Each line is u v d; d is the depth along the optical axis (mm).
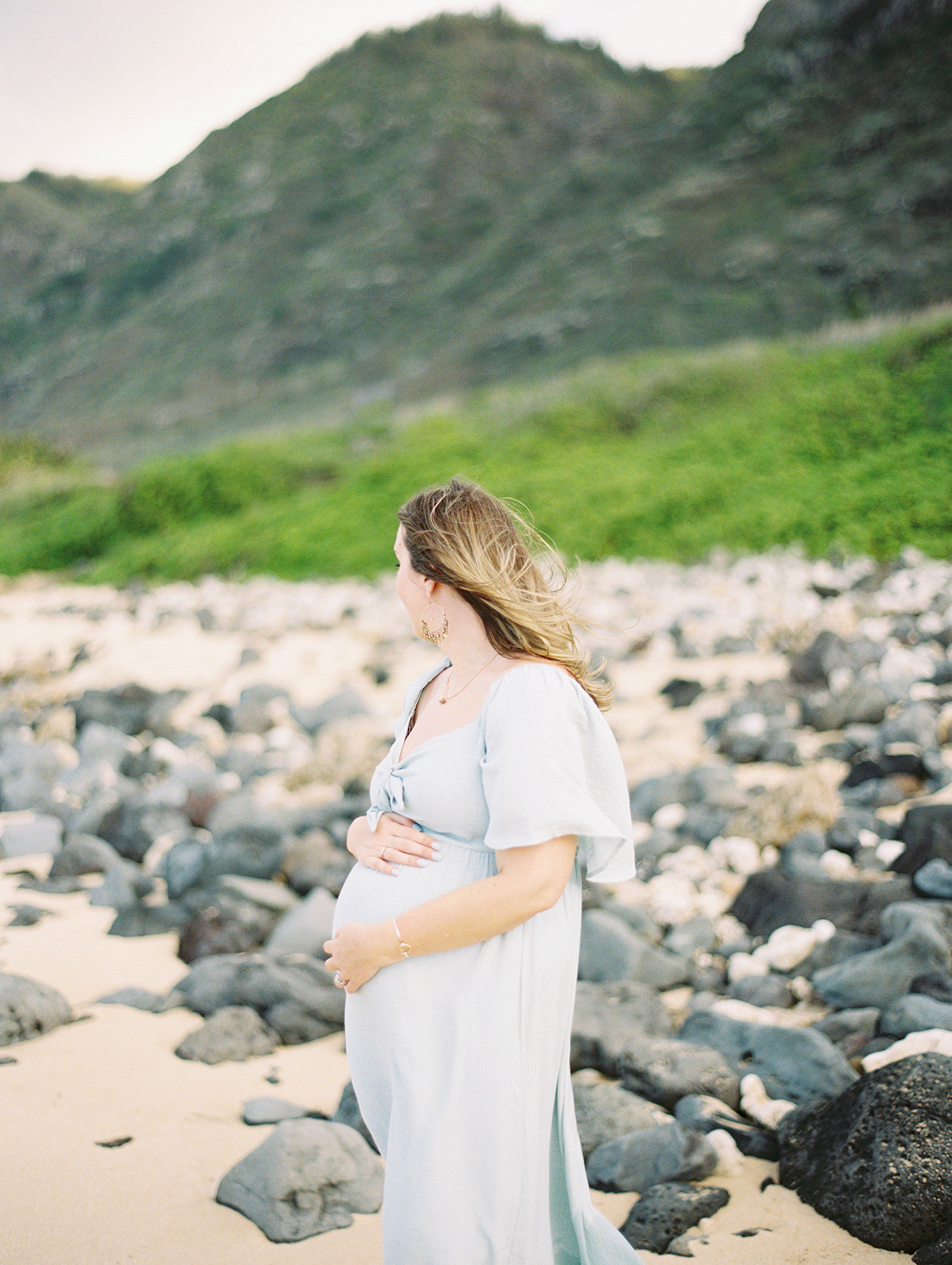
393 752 1979
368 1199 2412
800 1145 2486
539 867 1700
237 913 4035
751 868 4273
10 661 10602
